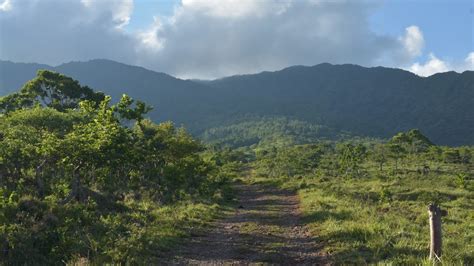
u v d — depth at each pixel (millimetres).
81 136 15477
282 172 73250
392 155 76000
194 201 26422
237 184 60469
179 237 14539
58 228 11438
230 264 11375
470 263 10148
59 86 45750
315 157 92438
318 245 13562
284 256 12281
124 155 16734
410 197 33156
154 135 32062
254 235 15805
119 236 12367
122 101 23422
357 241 13117
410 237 13367
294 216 21312
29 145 16094
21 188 15836
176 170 27781
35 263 9609
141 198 24109
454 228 16359
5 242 9609
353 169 64125
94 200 17969
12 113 22047
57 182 17906
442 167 71562
